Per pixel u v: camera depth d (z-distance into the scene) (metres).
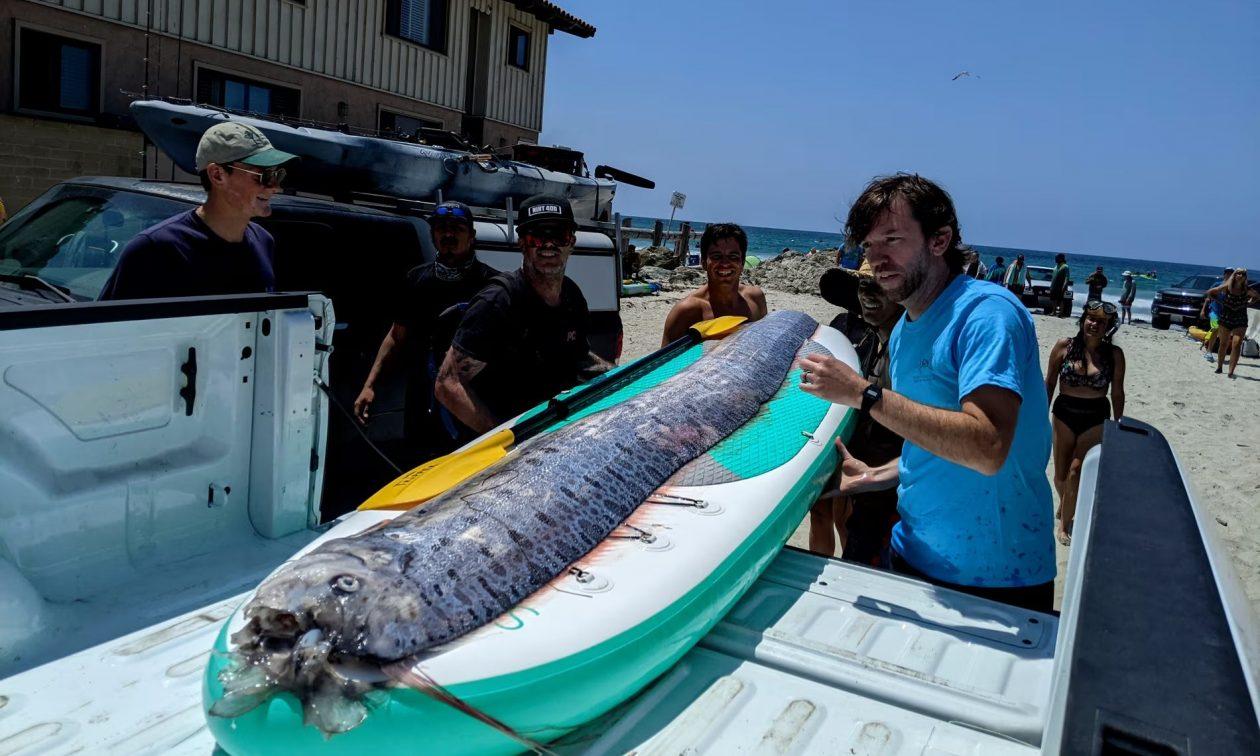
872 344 4.69
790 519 2.90
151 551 2.66
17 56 12.05
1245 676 1.20
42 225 4.93
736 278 5.10
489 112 19.89
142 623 2.35
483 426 3.79
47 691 2.03
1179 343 21.44
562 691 1.94
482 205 8.08
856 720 2.02
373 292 5.38
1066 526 6.41
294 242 4.97
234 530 2.88
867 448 4.14
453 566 2.06
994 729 1.98
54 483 2.39
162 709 1.98
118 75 13.12
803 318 4.77
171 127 6.57
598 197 9.53
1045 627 2.45
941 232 2.68
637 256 23.81
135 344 2.50
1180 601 1.40
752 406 3.50
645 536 2.49
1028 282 29.42
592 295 7.20
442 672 1.85
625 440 2.82
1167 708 1.12
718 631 2.40
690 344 4.36
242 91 14.85
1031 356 2.64
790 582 2.74
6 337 2.19
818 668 2.21
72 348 2.35
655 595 2.21
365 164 6.96
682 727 1.99
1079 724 1.10
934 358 2.69
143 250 3.63
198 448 2.73
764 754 1.89
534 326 3.95
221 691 1.77
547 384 4.08
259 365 2.83
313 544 2.41
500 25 19.78
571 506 2.44
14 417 2.28
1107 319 6.39
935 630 2.43
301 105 15.71
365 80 16.80
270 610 1.83
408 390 5.25
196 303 2.57
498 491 2.37
